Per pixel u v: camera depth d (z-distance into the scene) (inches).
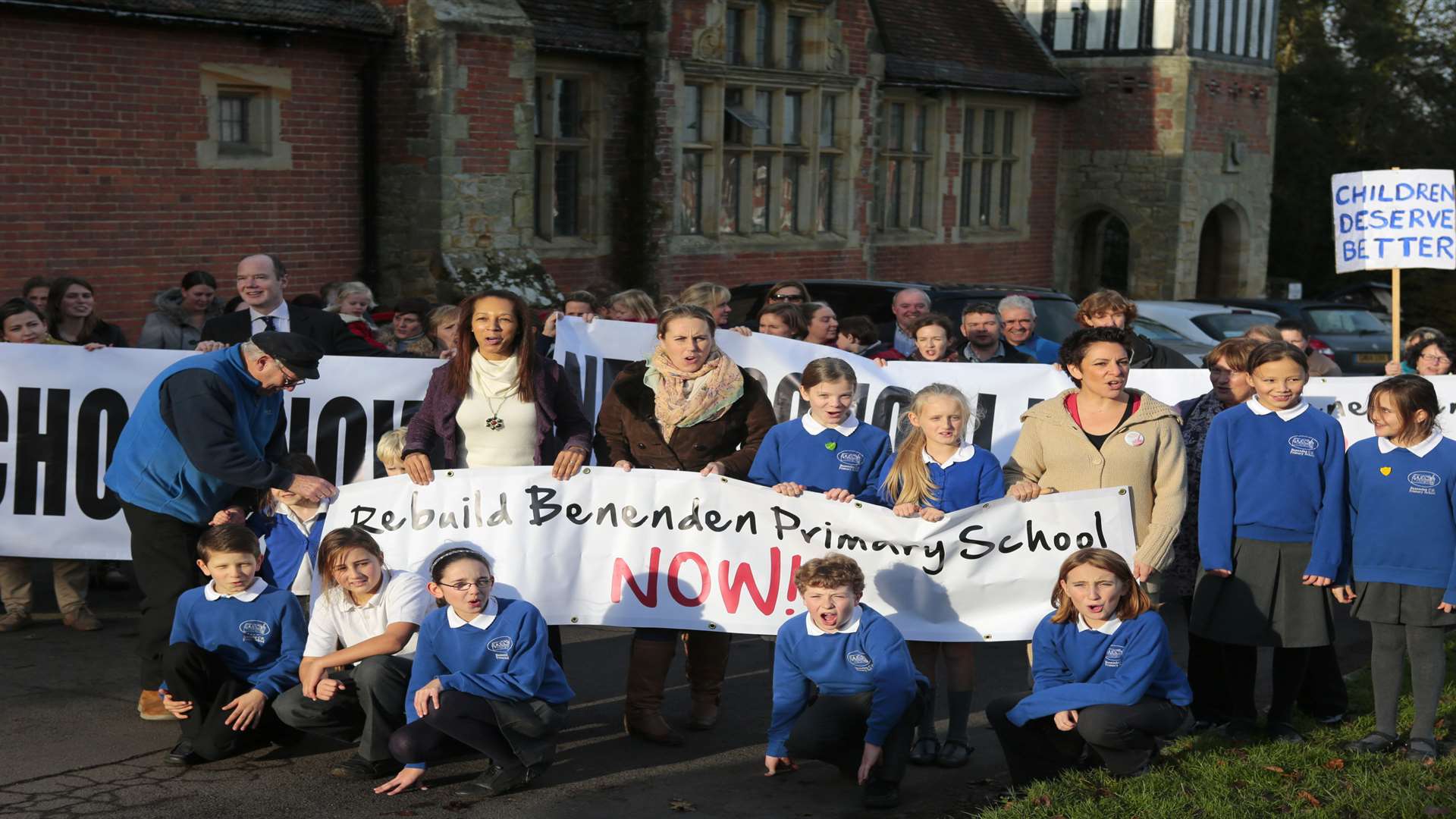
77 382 291.7
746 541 229.1
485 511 228.2
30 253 472.7
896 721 204.5
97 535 291.7
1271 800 202.1
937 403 225.1
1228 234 1117.1
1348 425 304.0
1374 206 331.0
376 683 208.7
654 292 703.7
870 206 833.5
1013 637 226.5
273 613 217.0
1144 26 1018.1
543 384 233.1
